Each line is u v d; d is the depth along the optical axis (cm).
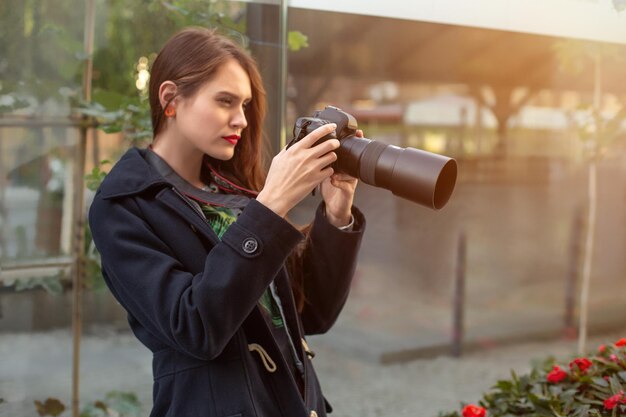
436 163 110
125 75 259
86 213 267
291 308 128
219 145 122
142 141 259
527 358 573
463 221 932
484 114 1155
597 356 203
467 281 761
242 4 239
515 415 179
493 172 1078
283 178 114
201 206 128
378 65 413
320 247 135
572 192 963
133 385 287
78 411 263
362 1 276
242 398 118
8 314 261
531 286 752
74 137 261
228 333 110
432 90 1180
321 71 410
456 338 590
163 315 112
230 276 108
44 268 263
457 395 484
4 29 247
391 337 598
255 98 131
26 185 261
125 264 117
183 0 244
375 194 927
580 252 768
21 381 263
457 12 283
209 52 121
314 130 117
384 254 836
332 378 520
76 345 265
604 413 166
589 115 401
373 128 1184
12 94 251
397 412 449
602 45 339
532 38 349
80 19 253
